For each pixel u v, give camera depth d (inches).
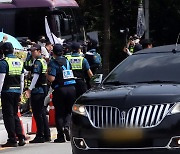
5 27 1467.8
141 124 544.1
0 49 840.3
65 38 1478.8
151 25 2442.2
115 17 2208.4
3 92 836.6
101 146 556.1
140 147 542.6
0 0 1473.9
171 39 2496.3
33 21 1462.8
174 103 549.6
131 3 2138.3
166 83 618.2
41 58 876.6
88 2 2078.0
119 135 547.8
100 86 642.8
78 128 572.4
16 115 855.7
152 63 663.8
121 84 639.8
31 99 879.7
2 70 819.4
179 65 647.8
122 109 554.3
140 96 562.3
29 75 992.9
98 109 566.9
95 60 1224.2
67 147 823.7
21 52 1135.0
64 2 1536.7
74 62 967.0
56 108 869.8
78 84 968.9
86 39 1679.4
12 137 850.8
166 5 2379.4
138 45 1194.0
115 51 2165.4
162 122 541.0
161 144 539.2
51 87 885.2
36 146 849.5
